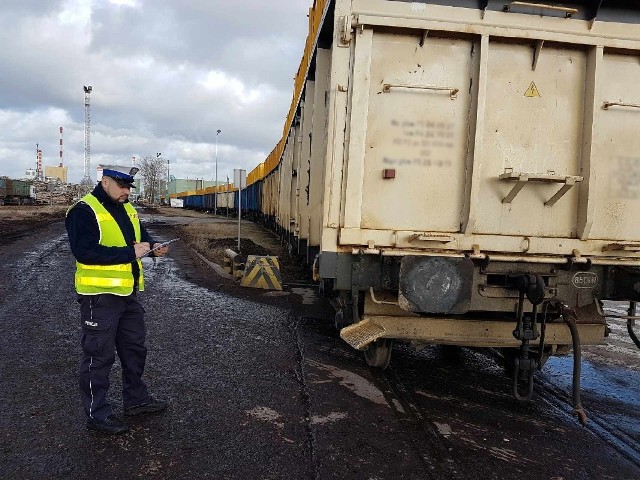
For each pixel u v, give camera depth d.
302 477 3.24
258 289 9.98
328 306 8.57
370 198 4.16
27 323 6.76
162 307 8.05
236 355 5.71
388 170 4.11
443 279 3.99
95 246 3.56
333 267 4.18
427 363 5.73
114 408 4.21
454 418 4.24
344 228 4.12
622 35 4.14
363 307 4.63
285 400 4.47
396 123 4.14
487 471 3.39
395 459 3.50
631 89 4.25
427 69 4.14
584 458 3.64
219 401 4.40
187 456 3.46
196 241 18.78
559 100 4.21
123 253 3.59
